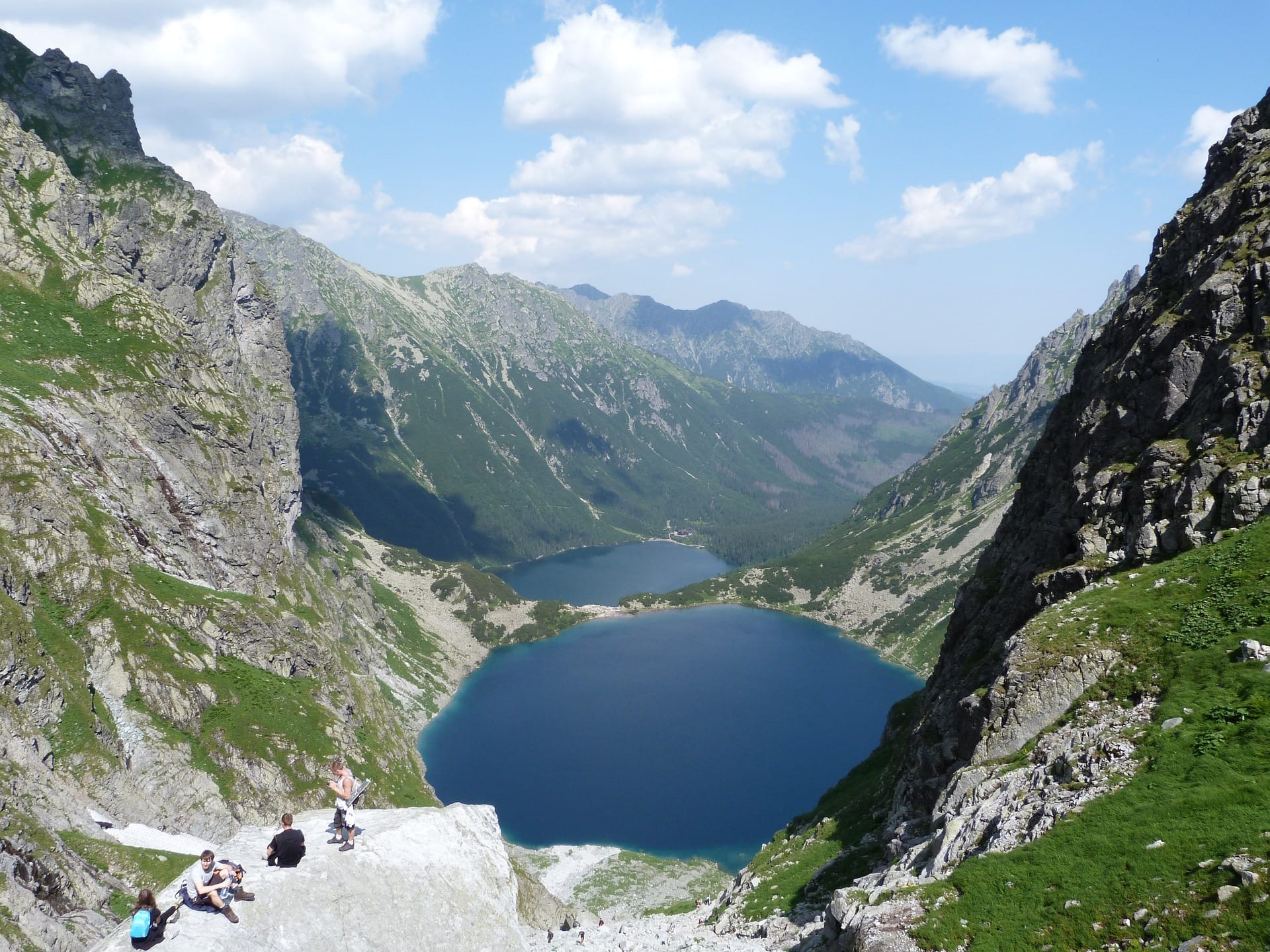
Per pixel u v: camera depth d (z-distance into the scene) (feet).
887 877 167.53
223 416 527.40
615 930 277.44
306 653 446.19
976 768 171.01
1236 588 162.30
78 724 270.67
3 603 273.54
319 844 100.42
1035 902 113.91
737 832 640.99
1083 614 185.26
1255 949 87.25
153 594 361.51
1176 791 121.39
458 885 104.42
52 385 413.80
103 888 199.41
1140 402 239.91
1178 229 298.56
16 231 504.43
